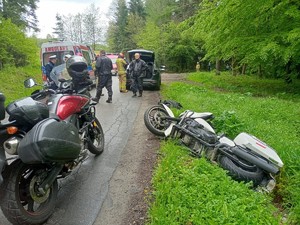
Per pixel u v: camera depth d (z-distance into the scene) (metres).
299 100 11.68
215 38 14.89
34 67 21.66
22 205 2.99
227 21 13.63
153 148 5.70
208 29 14.83
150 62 14.51
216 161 4.61
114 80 20.52
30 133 2.83
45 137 2.81
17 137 2.89
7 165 2.99
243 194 3.64
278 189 4.36
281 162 4.35
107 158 5.21
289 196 4.07
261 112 8.52
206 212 3.17
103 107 9.97
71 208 3.64
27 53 20.33
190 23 17.45
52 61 9.57
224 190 3.65
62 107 3.78
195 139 5.03
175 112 6.90
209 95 11.79
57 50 13.67
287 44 12.16
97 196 3.92
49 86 4.59
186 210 3.24
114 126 7.40
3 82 14.11
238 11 12.96
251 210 3.31
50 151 2.83
